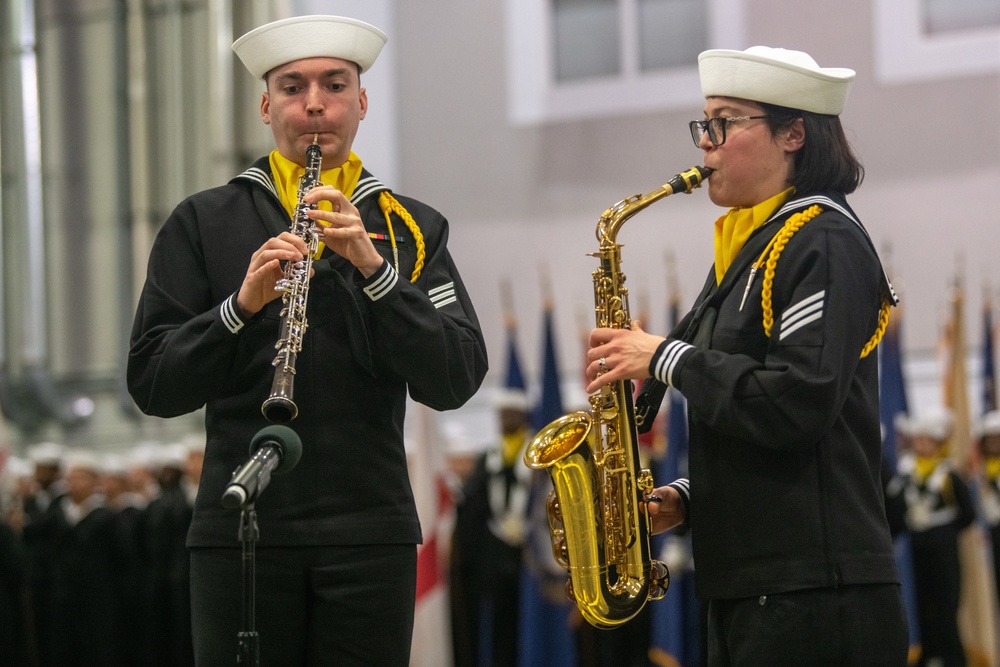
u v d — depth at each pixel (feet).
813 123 19.31
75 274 77.05
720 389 17.83
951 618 53.11
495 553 55.26
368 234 19.38
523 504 55.57
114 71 76.48
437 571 53.62
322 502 18.03
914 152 65.98
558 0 73.36
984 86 65.16
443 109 74.79
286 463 15.97
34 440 76.64
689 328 19.65
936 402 63.52
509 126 73.61
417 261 19.58
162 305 18.95
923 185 65.72
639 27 71.82
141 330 18.93
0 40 77.20
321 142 19.38
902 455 55.88
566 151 72.54
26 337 75.97
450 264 20.29
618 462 20.58
